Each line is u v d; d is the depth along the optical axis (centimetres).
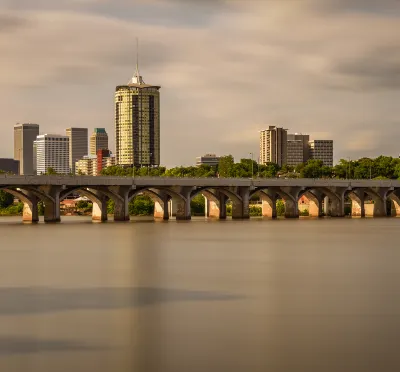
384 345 5556
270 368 5031
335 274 9081
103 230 16875
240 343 5609
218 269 9556
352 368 5031
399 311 6719
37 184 18762
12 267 9725
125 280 8538
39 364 5119
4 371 4981
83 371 4984
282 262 10325
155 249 12200
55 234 15562
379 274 9062
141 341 5647
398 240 14075
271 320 6331
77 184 19662
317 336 5822
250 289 7894
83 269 9525
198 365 5106
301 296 7456
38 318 6406
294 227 18475
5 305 6981
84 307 6888
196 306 6938
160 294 7569
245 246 12756
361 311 6712
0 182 17925
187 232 16288
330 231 16825
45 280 8531
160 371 4978
